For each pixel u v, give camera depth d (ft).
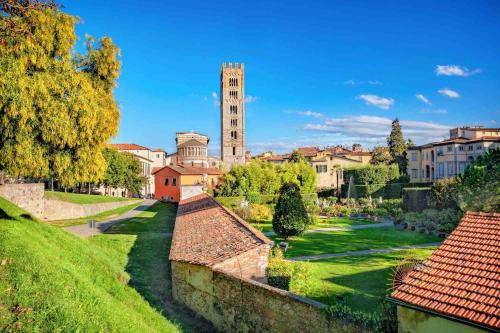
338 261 79.46
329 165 341.00
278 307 37.73
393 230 120.47
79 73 69.46
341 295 55.98
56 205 133.18
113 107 86.12
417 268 34.37
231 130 383.65
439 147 258.98
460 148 245.65
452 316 27.71
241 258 48.91
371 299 54.70
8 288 32.99
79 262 52.21
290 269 53.57
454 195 116.47
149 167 381.60
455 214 112.16
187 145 330.54
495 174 81.71
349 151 420.36
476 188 83.87
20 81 52.47
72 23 64.13
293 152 350.23
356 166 247.91
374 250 90.68
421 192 139.13
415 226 118.11
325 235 112.06
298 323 35.78
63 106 58.59
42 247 47.37
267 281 50.24
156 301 53.01
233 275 44.06
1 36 49.08
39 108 56.18
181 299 54.08
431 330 29.43
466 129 281.54
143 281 61.31
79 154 65.00
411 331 30.78
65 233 69.15
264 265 50.47
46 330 29.07
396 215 140.77
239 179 199.82
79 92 62.69
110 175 241.35
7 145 54.90
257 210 145.69
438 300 29.55
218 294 46.26
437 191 128.77
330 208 165.07
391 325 31.94
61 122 57.47
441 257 34.65
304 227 100.94
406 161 310.65
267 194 202.69
